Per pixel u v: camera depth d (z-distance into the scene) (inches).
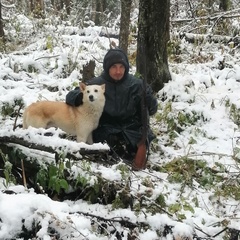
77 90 119.3
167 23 162.9
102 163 101.3
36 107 119.9
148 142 116.4
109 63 115.0
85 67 149.5
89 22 337.7
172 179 104.8
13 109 137.4
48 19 294.5
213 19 273.3
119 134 118.9
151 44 162.1
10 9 366.9
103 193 91.1
